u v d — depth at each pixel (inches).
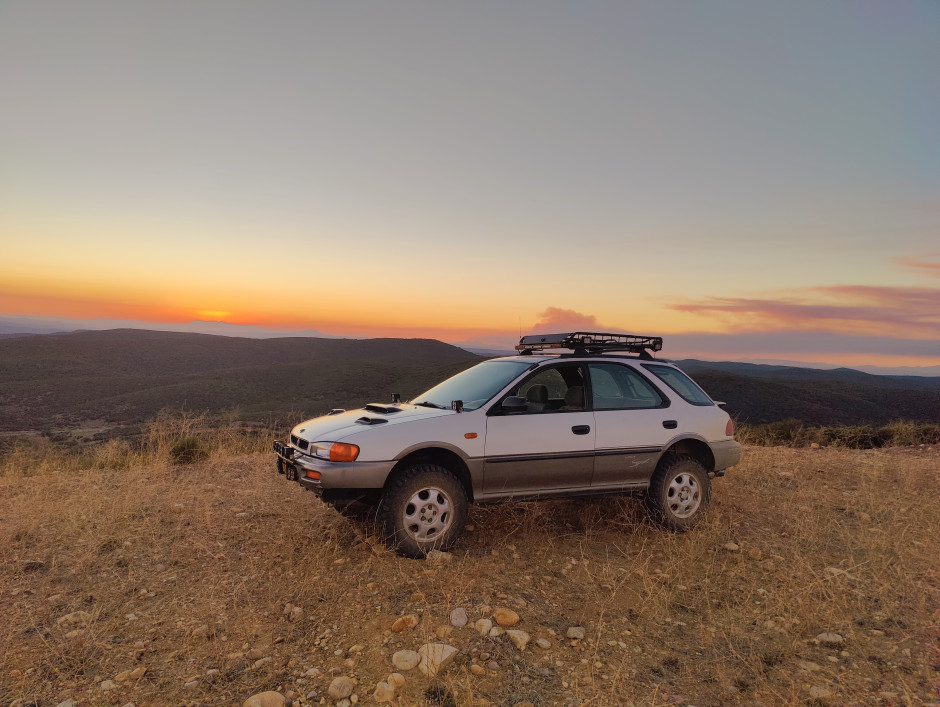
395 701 112.2
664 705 113.7
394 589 160.2
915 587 164.9
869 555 187.5
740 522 226.8
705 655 133.6
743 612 153.8
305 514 229.3
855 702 114.2
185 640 135.6
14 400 3287.4
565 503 241.3
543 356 226.4
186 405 3085.6
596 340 231.0
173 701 112.8
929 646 133.9
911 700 113.3
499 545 196.5
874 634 140.9
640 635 142.3
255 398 3366.1
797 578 172.7
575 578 172.4
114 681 119.0
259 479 291.0
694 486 221.0
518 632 137.3
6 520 221.9
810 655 132.9
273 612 150.2
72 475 322.3
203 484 282.7
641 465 214.2
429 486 183.6
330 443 183.2
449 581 164.1
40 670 122.6
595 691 117.8
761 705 114.6
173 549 193.3
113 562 182.4
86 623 142.6
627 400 221.0
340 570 173.8
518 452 197.6
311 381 3836.1
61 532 209.3
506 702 113.1
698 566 184.2
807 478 299.7
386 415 203.2
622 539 206.2
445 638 135.1
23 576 171.5
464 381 234.1
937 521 220.1
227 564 181.0
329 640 135.9
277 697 111.5
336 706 111.2
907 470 308.5
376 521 182.9
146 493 260.1
